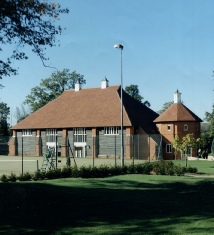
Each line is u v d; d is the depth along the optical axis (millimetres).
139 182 24578
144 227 10578
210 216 12234
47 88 91500
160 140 62625
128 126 62875
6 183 23484
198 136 65125
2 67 18484
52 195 17625
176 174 29984
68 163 33281
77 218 11977
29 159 58219
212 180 25656
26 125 76500
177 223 11086
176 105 65938
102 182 24531
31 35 17891
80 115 71188
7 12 15953
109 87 74812
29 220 11656
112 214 12656
